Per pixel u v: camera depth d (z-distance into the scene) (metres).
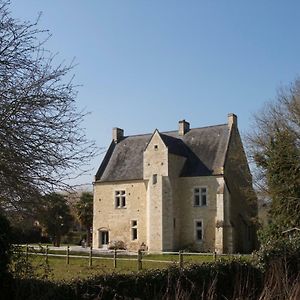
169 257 31.23
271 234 28.22
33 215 11.16
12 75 10.80
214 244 39.91
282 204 29.22
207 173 41.19
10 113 10.46
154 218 40.88
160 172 41.31
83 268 20.64
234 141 43.09
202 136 44.25
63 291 8.88
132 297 10.18
